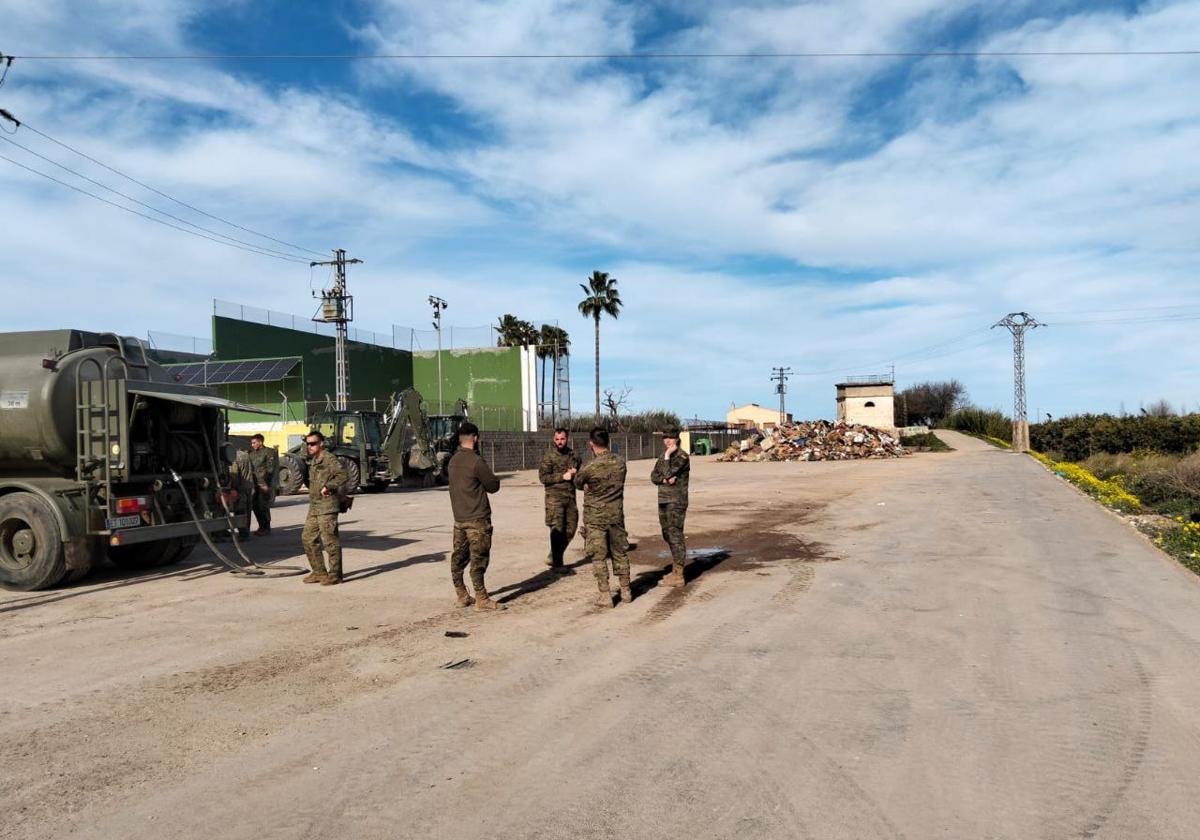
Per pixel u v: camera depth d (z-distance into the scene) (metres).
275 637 7.21
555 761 4.37
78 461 9.77
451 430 31.16
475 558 8.13
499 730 4.84
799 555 11.61
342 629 7.50
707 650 6.58
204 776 4.25
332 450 24.67
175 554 11.55
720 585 9.40
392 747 4.61
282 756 4.50
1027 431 62.41
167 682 5.89
